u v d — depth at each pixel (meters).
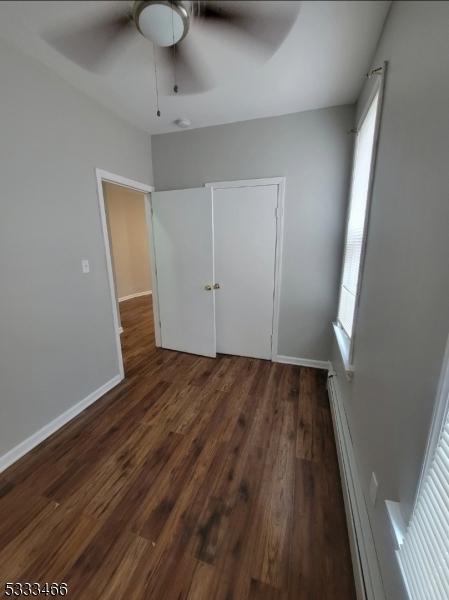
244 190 2.57
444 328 0.58
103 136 2.13
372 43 1.42
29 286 1.62
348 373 1.57
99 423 1.91
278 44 1.34
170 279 2.99
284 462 1.55
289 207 2.48
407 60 0.92
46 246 1.71
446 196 0.61
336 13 1.22
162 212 2.83
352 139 2.18
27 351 1.63
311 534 1.17
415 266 0.77
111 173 2.24
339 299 2.43
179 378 2.54
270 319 2.80
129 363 2.87
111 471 1.50
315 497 1.34
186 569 1.04
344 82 1.82
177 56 1.45
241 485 1.41
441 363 0.59
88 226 2.04
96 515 1.25
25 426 1.64
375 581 0.86
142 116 2.31
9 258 1.50
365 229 1.41
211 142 2.57
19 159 1.52
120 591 0.98
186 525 1.21
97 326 2.18
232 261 2.78
